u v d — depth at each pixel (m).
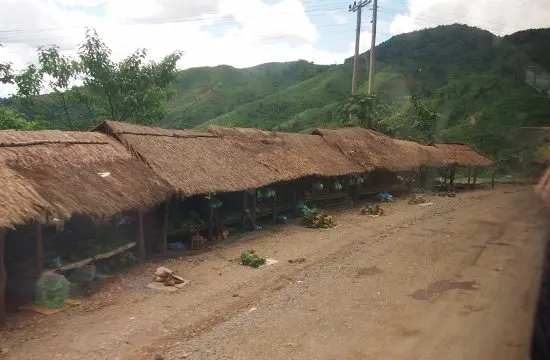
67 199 10.24
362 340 8.13
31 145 11.38
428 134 35.06
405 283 11.49
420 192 30.80
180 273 12.30
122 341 8.10
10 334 8.23
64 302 9.73
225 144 18.47
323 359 7.42
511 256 13.73
